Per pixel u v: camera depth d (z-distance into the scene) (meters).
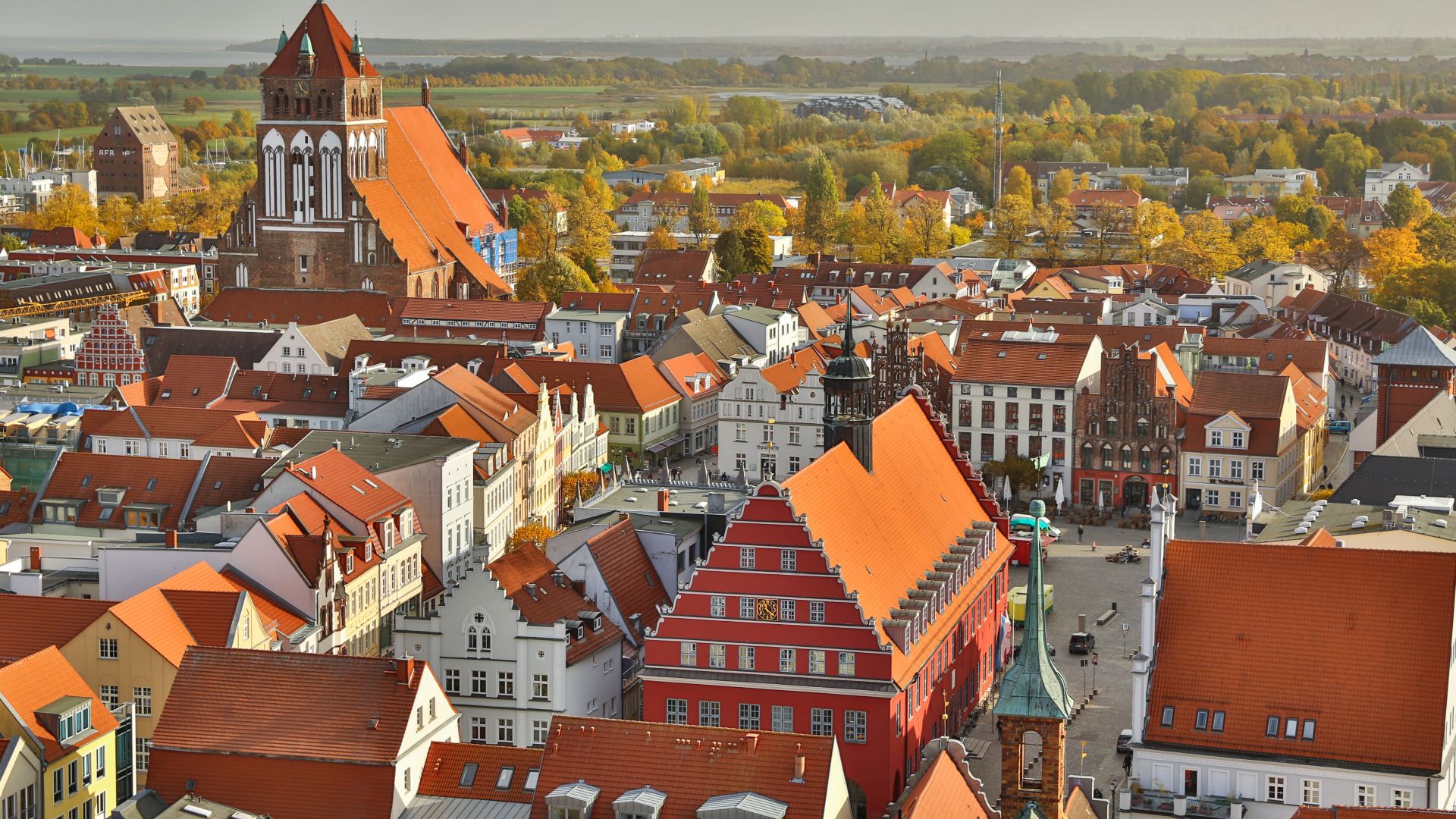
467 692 169.25
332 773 135.38
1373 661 142.88
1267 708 143.62
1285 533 182.88
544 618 169.88
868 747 156.25
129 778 144.00
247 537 177.25
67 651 153.88
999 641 198.75
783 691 157.12
